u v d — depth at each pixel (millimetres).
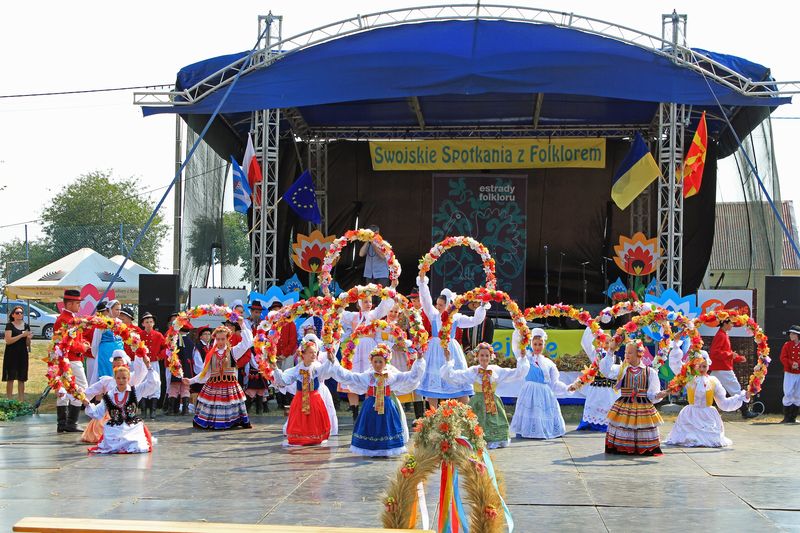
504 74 16078
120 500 8211
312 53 16641
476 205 21812
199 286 20000
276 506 7961
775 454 11078
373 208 22906
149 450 11109
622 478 9391
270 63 16578
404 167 20969
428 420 5961
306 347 11672
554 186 22453
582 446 11719
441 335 11953
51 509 7832
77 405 12719
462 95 19578
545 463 10336
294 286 19906
